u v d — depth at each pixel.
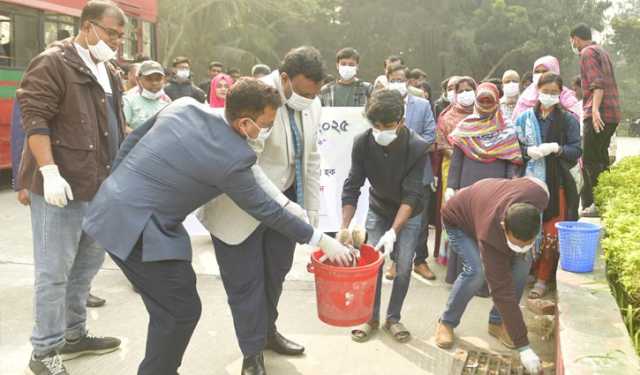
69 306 3.59
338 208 5.87
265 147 3.43
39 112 3.08
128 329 4.12
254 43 31.11
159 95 5.38
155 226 2.59
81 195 3.26
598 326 3.13
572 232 3.89
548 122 4.77
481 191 3.58
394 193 3.89
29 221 7.21
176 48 29.03
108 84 3.52
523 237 3.01
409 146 3.75
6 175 10.76
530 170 4.75
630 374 2.62
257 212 2.78
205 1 28.47
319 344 3.95
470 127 4.79
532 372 3.26
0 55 9.02
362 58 37.38
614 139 7.91
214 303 4.64
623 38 46.62
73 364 3.60
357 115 5.79
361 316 3.17
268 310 3.68
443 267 5.75
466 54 36.09
